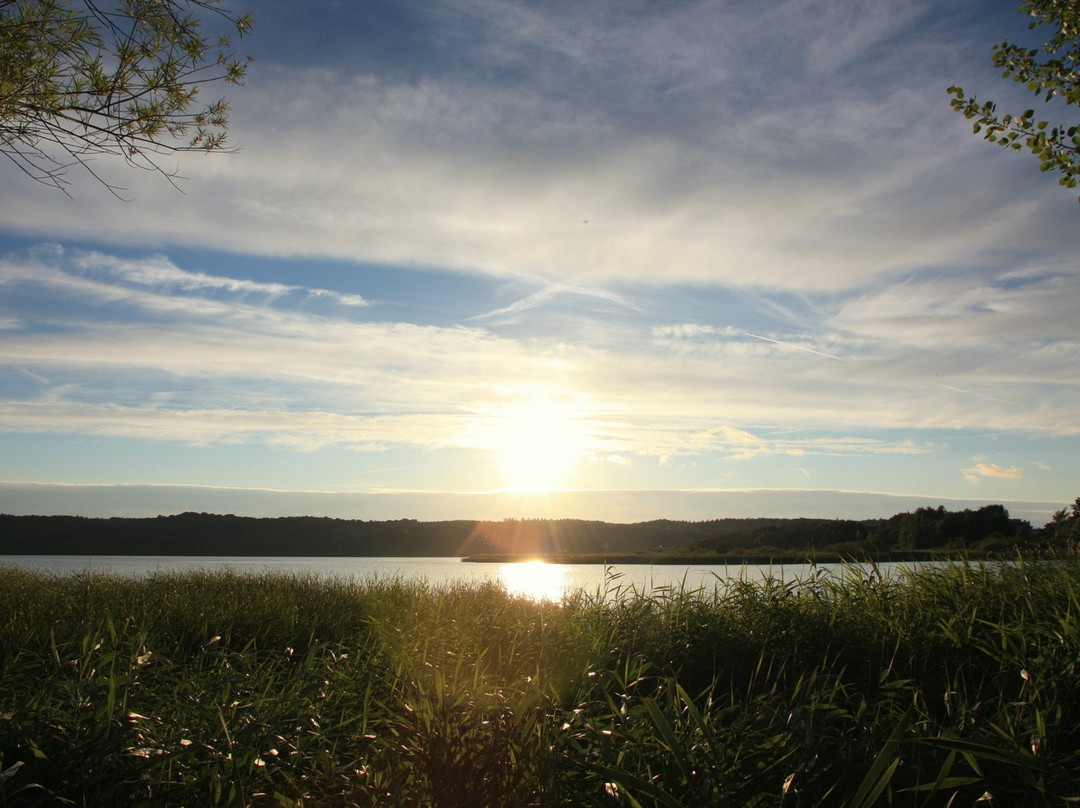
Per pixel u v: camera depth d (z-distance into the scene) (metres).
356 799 2.89
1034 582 5.78
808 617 5.59
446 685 4.10
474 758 3.00
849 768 3.09
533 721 3.26
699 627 5.71
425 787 2.93
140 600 8.49
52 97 4.68
